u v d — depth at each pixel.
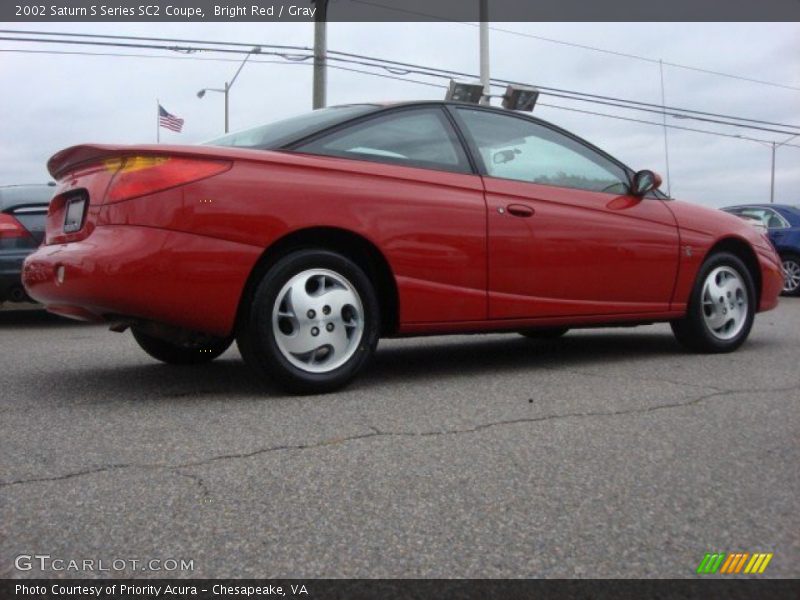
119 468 2.64
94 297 3.32
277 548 2.07
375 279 3.96
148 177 3.34
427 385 4.03
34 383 4.11
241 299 3.52
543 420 3.31
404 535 2.15
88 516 2.25
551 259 4.35
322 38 15.59
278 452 2.82
